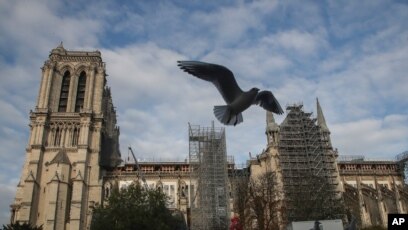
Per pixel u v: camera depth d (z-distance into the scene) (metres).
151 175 114.31
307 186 91.50
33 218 97.94
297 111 107.00
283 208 87.94
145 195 79.62
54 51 120.31
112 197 78.38
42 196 101.69
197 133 112.50
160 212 78.00
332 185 97.38
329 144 110.50
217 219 100.31
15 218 101.06
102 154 116.06
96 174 106.81
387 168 121.00
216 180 105.44
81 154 105.81
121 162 117.31
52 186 99.19
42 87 114.50
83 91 118.06
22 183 104.75
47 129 110.12
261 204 88.12
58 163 102.81
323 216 84.25
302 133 104.12
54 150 107.88
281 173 98.06
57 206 98.00
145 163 116.25
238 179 112.81
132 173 113.06
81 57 121.25
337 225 55.44
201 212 101.81
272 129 109.69
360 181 111.31
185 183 114.50
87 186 104.44
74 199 99.00
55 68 118.31
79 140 108.19
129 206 75.81
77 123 111.38
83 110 111.44
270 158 105.25
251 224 89.69
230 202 105.81
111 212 75.00
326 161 102.19
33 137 107.81
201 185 105.00
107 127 126.12
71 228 95.94
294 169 98.88
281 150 101.31
